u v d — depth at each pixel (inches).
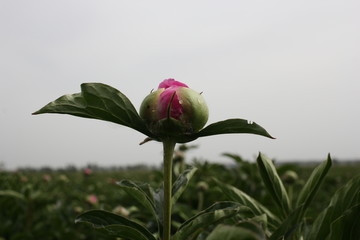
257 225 4.5
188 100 7.3
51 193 47.9
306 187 9.6
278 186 10.0
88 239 33.0
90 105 7.2
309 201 9.3
